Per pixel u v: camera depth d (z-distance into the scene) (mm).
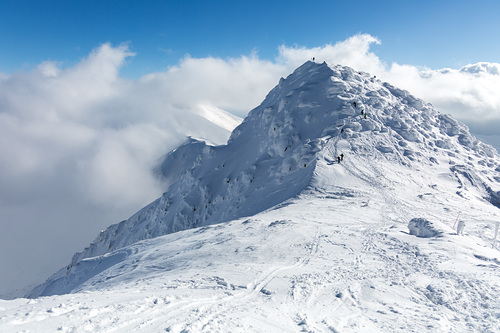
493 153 86312
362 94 91375
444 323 11250
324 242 25438
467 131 91625
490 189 62156
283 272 17656
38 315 8938
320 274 17141
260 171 83938
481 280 15656
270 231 29578
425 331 10422
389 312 12234
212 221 85625
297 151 73688
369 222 36625
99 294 12266
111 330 8539
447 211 46219
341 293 14164
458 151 79688
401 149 71312
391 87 102875
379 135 75062
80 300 10969
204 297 12594
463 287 14969
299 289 14633
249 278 16141
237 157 105875
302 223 33656
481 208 49406
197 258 23609
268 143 92375
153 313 10109
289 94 101125
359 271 17891
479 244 24781
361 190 53281
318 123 84375
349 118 80750
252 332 9359
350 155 67125
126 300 11141
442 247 22562
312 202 48344
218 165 107500
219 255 23375
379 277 16750
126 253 38219
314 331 9922
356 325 10742
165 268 22906
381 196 51062
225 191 92688
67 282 45906
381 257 21250
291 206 46312
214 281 15648
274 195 65125
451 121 93938
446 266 18406
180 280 15953
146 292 13016
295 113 90375
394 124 80750
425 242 24297
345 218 38312
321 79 100312
